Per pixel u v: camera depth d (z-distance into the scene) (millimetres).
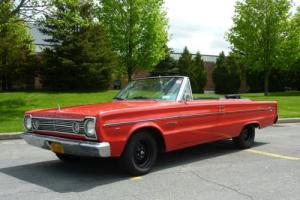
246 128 8961
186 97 7230
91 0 31078
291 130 12859
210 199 5250
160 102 6949
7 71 33406
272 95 33812
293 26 34500
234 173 6688
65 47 29719
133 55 30969
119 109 6047
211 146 9273
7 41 29141
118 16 29844
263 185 5941
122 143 6008
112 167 7074
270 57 34375
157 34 30672
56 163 7484
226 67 52500
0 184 6000
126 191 5609
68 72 30000
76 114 6023
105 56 30766
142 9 30094
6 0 17547
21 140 10688
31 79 36156
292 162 7617
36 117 6730
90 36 30562
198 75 52312
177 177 6395
